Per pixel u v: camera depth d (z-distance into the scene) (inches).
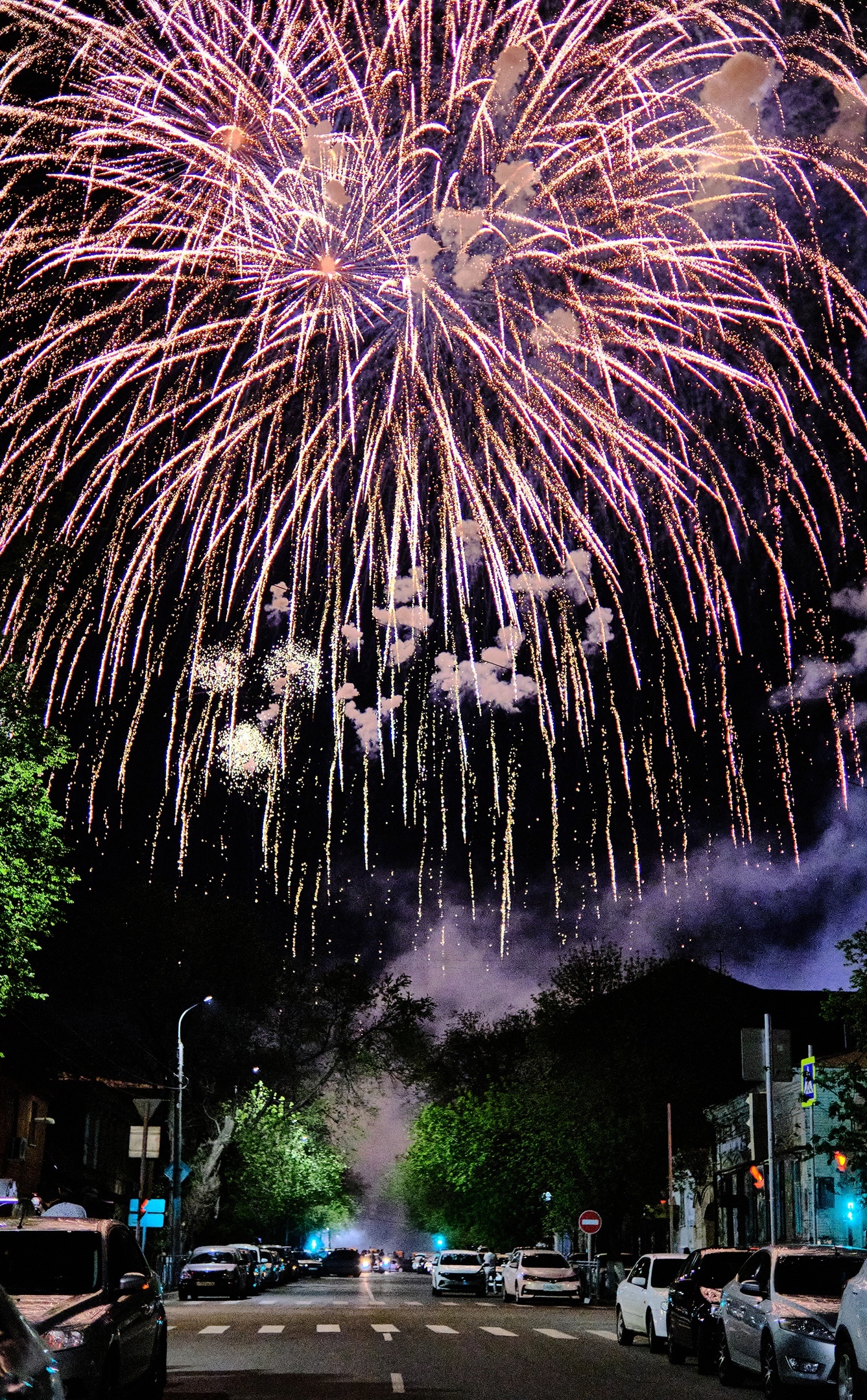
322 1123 2461.9
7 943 854.5
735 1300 700.0
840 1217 1456.7
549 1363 802.2
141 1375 519.8
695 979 1962.4
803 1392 620.7
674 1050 1908.2
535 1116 2039.9
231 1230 2586.1
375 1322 1112.8
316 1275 3193.9
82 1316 455.2
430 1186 3139.8
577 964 2044.8
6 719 838.5
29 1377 244.8
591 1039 1953.7
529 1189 2169.0
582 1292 1502.2
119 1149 2340.1
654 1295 903.1
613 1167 1883.6
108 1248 505.7
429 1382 673.6
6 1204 573.9
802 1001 2177.7
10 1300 265.6
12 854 849.5
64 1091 2062.0
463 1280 1836.9
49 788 872.9
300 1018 2242.9
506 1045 2997.0
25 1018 1686.8
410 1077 2304.4
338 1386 642.2
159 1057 2231.8
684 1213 2206.0
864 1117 937.5
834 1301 639.1
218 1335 930.7
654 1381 721.0
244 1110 2268.7
